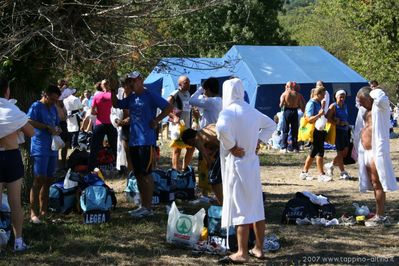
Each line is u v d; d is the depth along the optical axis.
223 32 36.19
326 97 15.47
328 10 47.31
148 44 10.09
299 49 29.55
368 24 42.22
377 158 10.14
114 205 11.70
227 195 7.96
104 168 16.80
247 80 27.03
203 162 12.15
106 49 10.11
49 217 10.83
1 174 8.48
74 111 21.89
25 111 12.09
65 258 8.40
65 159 17.06
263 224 8.23
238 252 8.15
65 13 10.18
